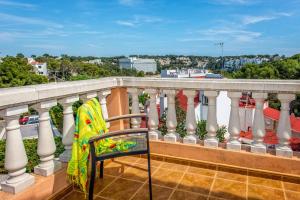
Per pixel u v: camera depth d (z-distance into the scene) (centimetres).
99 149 240
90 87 307
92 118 249
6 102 198
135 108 376
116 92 381
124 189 281
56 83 280
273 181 290
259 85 281
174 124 353
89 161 256
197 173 317
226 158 317
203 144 338
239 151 311
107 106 393
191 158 339
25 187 231
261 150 301
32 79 5175
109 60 11094
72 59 10756
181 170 327
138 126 377
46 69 9081
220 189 276
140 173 321
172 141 353
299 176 281
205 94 317
